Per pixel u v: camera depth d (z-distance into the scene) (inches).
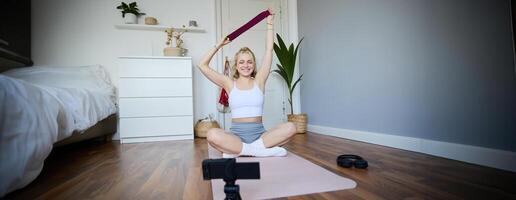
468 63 52.4
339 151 71.4
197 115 133.1
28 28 109.8
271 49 69.7
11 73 85.7
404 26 68.6
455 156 55.6
